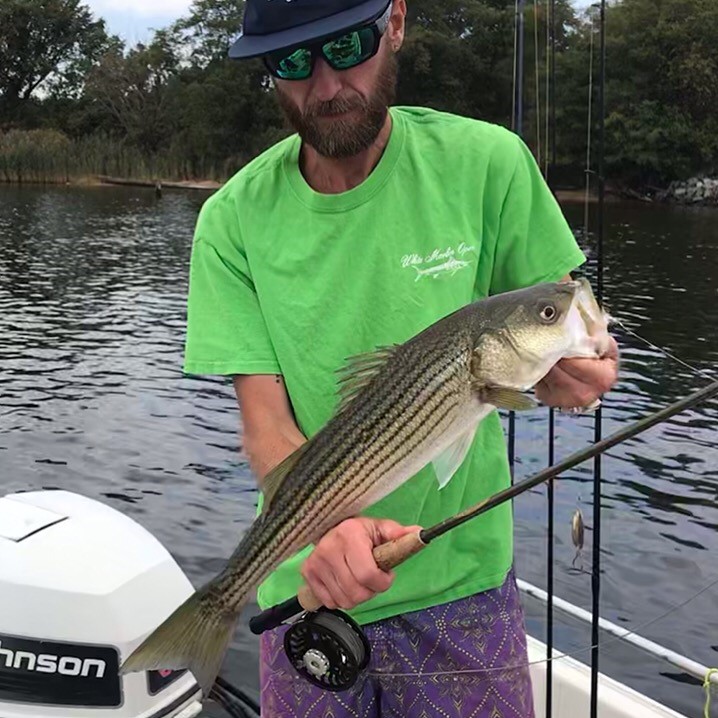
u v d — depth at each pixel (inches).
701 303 321.1
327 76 38.6
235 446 168.4
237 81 963.3
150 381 219.5
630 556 113.6
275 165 43.3
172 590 58.6
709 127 631.2
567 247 42.1
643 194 716.0
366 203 40.8
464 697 42.0
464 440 36.4
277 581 44.2
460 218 40.9
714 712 71.5
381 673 42.2
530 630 63.2
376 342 40.8
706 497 135.5
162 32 1060.5
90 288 365.7
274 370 42.6
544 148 61.4
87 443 170.1
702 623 95.6
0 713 54.9
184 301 339.3
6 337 270.7
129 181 967.0
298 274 41.7
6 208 691.4
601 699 53.8
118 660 55.4
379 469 37.1
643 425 32.3
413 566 41.3
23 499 63.6
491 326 35.3
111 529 60.6
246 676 84.7
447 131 42.1
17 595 55.6
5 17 1101.7
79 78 1139.9
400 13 41.1
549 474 33.5
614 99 609.6
